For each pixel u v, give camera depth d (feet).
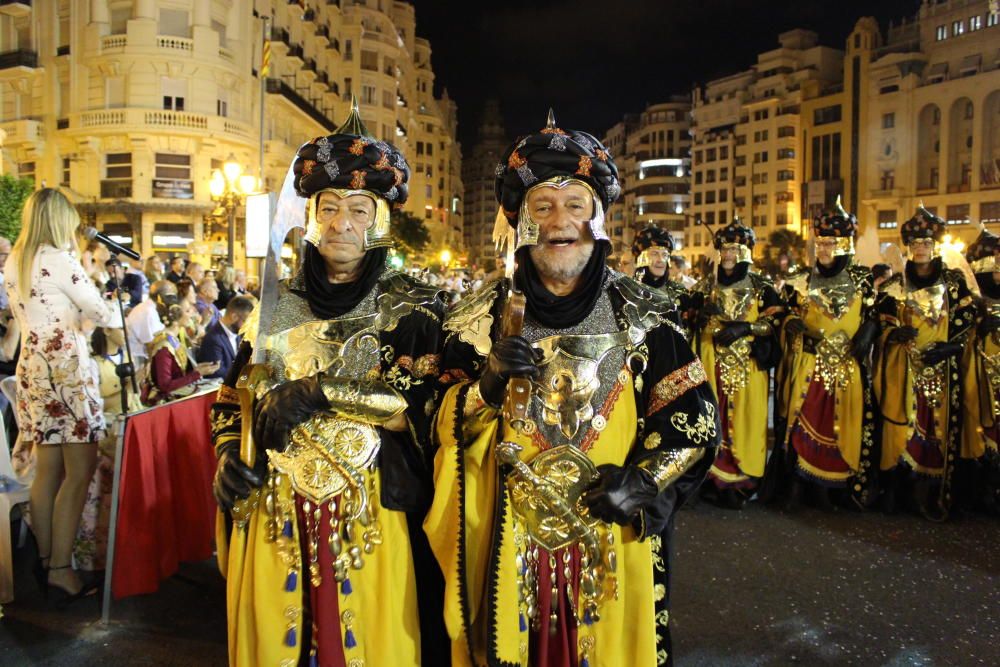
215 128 102.83
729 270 17.67
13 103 107.55
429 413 7.03
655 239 18.39
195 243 102.73
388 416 6.78
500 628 6.15
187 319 18.03
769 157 267.80
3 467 12.62
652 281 18.48
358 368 6.93
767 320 17.08
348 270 7.14
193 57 101.30
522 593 6.36
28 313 11.37
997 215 209.97
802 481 17.28
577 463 6.33
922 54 228.84
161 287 20.94
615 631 6.42
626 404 6.58
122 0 101.50
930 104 225.15
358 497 6.79
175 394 14.07
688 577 13.24
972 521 16.65
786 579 13.19
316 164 6.95
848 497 17.37
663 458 6.33
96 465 11.99
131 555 11.35
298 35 137.90
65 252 11.39
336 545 6.70
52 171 105.60
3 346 15.57
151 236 102.99
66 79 104.47
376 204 7.12
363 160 6.98
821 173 255.70
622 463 6.56
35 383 11.37
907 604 12.20
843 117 247.09
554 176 6.40
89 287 11.44
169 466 12.19
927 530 15.96
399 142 209.26
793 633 11.18
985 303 17.33
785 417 17.62
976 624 11.50
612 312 6.64
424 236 154.71
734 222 17.67
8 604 11.88
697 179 293.84
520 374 6.05
